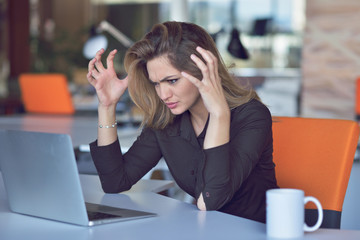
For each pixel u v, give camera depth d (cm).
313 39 562
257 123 144
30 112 483
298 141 160
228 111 133
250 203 148
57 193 114
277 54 940
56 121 348
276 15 940
